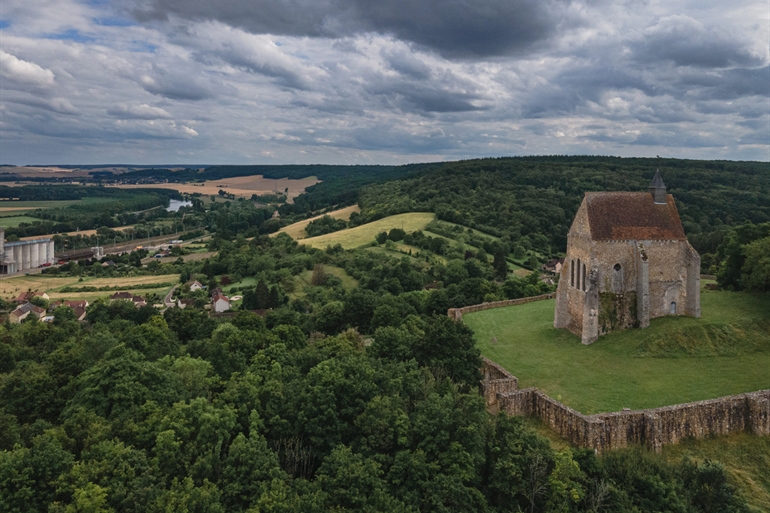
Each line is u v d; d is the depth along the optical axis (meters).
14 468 32.06
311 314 115.12
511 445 39.59
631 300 63.25
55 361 55.66
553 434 46.53
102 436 36.94
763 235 72.75
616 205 65.12
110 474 33.06
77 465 33.03
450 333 54.59
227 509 33.22
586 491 38.22
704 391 49.03
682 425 44.22
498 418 43.06
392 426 40.38
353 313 100.31
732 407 45.28
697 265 62.56
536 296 94.19
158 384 45.44
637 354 57.88
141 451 35.31
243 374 53.88
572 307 67.44
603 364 57.25
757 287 68.88
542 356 61.44
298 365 55.09
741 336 57.69
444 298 107.19
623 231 63.19
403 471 37.03
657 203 66.56
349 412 42.12
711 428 44.94
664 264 63.84
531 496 37.41
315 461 39.94
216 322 97.12
